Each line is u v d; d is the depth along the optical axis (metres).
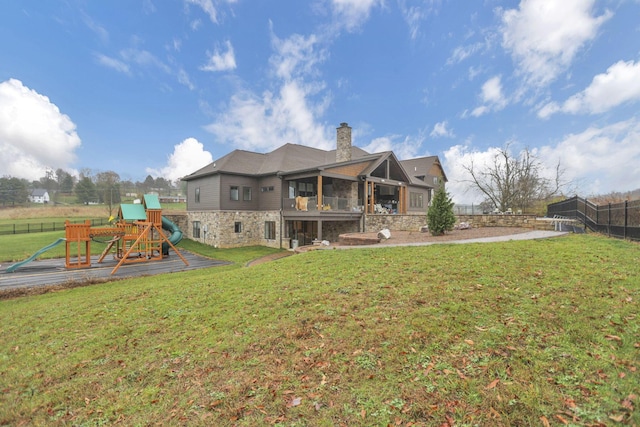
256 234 21.55
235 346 3.98
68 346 4.56
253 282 6.77
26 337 5.00
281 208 19.61
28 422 2.96
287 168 20.20
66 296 8.43
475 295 4.61
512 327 3.60
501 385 2.70
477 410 2.46
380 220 19.52
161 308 5.77
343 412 2.64
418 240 11.52
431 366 3.08
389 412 2.57
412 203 27.16
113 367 3.85
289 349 3.76
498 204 27.81
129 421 2.85
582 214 14.05
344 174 19.05
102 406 3.10
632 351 2.94
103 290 8.83
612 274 5.01
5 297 8.81
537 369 2.85
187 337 4.43
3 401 3.29
